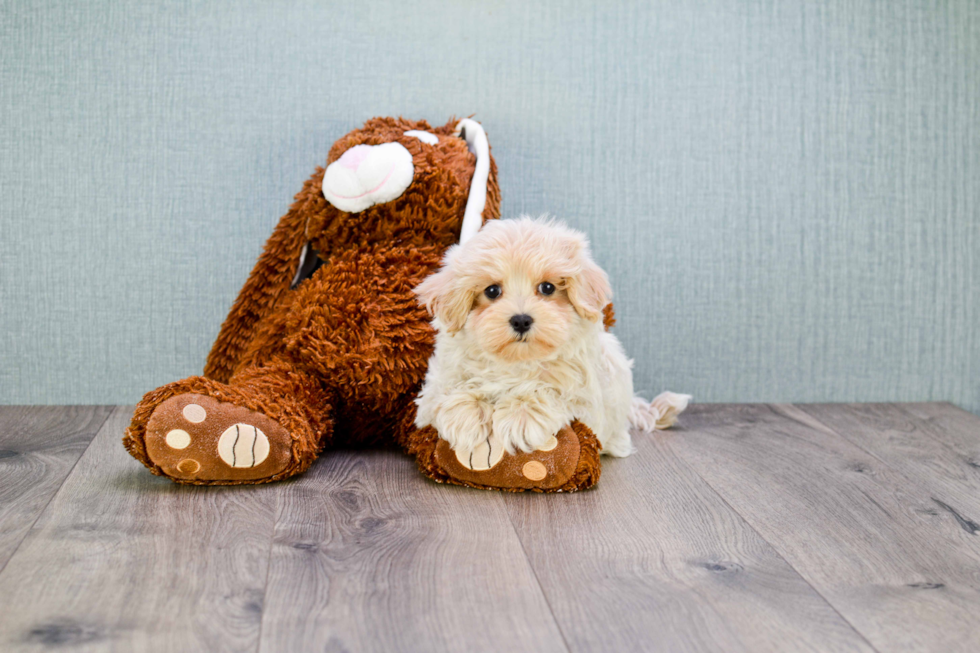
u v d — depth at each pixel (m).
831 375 1.80
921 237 1.78
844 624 0.81
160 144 1.61
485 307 1.13
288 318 1.35
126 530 1.00
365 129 1.49
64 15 1.56
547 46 1.66
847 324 1.79
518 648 0.76
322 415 1.29
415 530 1.03
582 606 0.84
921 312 1.80
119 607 0.81
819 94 1.72
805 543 1.02
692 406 1.75
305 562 0.92
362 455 1.35
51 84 1.58
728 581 0.90
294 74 1.62
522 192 1.68
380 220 1.39
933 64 1.74
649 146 1.70
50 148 1.59
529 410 1.16
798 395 1.80
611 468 1.31
